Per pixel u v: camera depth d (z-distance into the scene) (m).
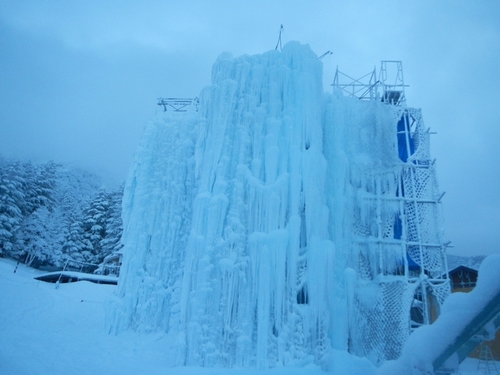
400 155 15.95
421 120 15.99
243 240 13.03
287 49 15.17
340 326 13.08
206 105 15.42
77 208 51.66
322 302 12.37
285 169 13.69
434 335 5.29
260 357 11.51
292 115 14.20
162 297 15.74
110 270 41.09
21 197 40.66
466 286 19.50
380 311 13.63
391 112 15.95
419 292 14.84
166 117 19.05
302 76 14.58
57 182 52.94
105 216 48.59
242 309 12.23
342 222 14.48
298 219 13.05
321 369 11.26
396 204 14.98
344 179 14.93
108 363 11.01
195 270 13.01
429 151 15.64
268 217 13.05
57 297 21.14
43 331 13.89
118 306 15.80
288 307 12.21
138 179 17.91
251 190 13.44
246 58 15.42
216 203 13.34
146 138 18.28
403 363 5.46
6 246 38.12
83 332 14.98
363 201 14.87
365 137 15.66
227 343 11.91
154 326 15.45
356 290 13.91
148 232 16.95
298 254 12.95
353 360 12.00
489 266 5.14
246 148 14.16
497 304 4.89
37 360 9.75
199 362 11.69
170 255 16.28
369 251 14.36
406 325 13.48
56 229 44.88
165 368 11.19
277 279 12.33
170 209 16.83
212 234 13.14
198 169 15.10
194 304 12.32
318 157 13.93
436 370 5.22
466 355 5.14
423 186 15.34
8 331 12.80
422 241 14.70
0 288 18.80
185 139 17.80
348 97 16.52
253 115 14.53
